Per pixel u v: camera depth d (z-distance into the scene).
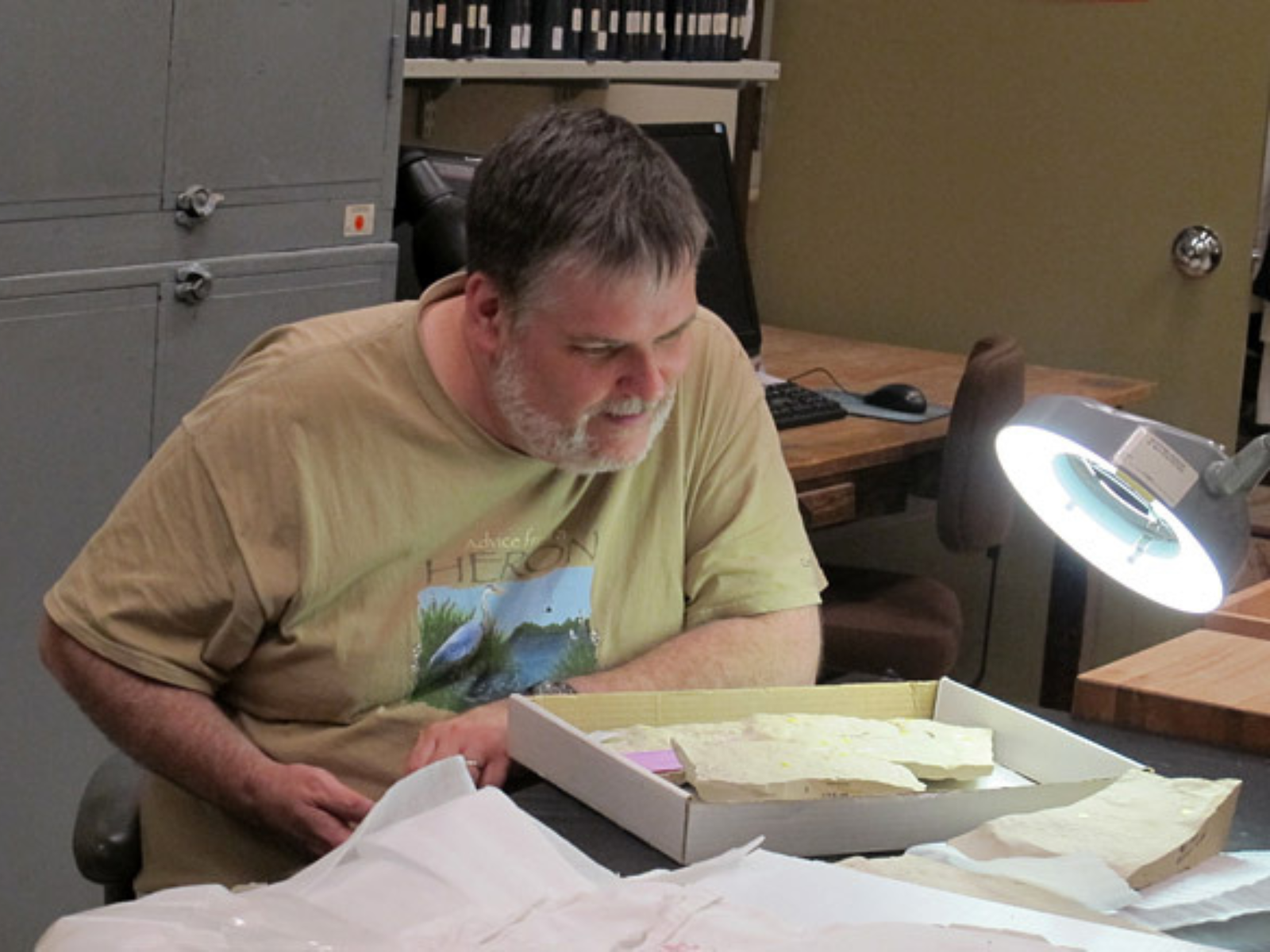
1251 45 3.68
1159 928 1.26
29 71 2.38
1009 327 4.02
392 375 1.63
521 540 1.69
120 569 1.64
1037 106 3.91
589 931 1.11
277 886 1.17
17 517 2.49
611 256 1.45
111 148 2.49
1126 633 3.88
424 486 1.64
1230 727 1.68
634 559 1.77
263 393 1.63
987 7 3.93
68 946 1.08
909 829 1.39
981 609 3.97
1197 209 3.78
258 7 2.62
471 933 1.10
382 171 2.87
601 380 1.51
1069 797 1.45
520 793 1.46
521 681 1.72
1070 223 3.92
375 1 2.79
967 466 3.08
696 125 3.44
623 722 1.55
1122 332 3.90
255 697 1.70
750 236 4.30
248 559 1.61
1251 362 4.05
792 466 2.94
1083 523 1.54
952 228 4.05
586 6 3.41
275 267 2.73
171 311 2.61
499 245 1.49
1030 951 1.11
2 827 2.60
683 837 1.33
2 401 2.44
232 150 2.64
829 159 4.17
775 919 1.15
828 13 4.11
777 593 1.82
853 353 3.94
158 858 1.70
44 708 2.59
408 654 1.66
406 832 1.21
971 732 1.56
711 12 3.67
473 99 3.71
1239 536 1.40
